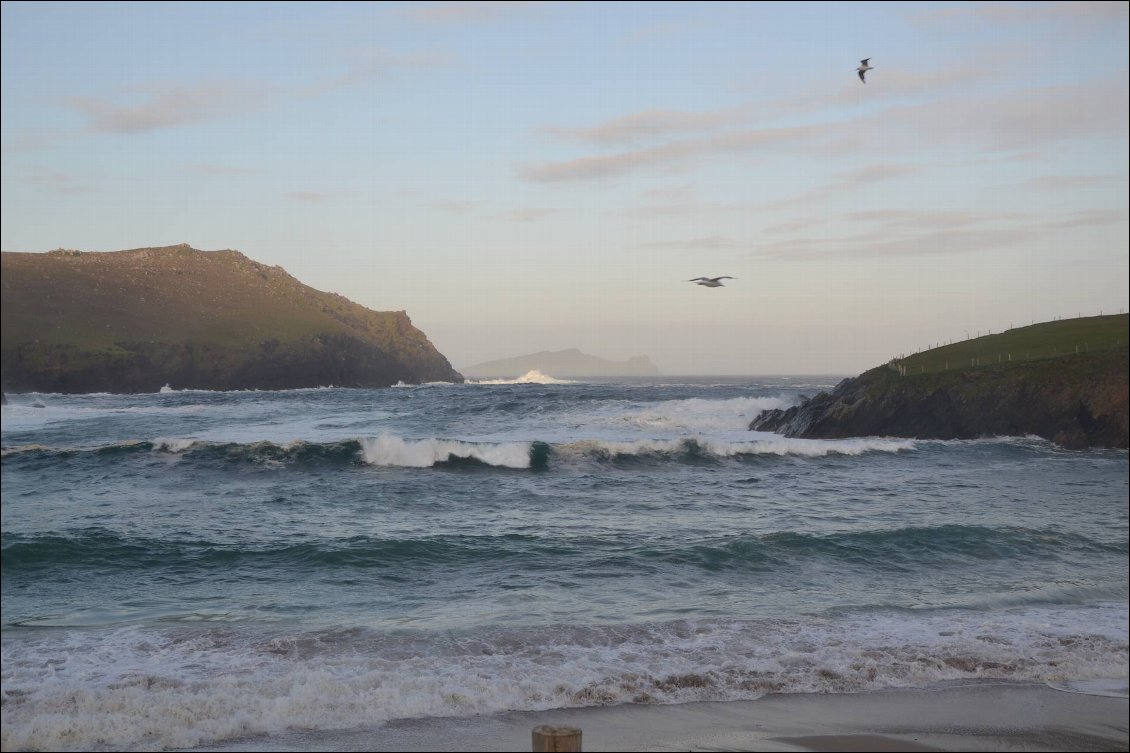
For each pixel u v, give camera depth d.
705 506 23.94
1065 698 10.12
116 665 10.58
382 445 32.44
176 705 9.23
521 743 8.49
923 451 39.78
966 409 45.94
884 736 8.80
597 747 8.30
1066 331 58.16
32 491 26.23
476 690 9.91
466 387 136.62
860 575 16.27
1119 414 42.62
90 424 49.94
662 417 53.69
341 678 10.13
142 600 14.07
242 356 142.12
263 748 8.32
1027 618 13.40
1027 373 46.28
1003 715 9.54
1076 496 27.33
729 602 14.12
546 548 17.77
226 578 15.53
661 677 10.52
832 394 50.84
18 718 8.90
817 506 24.25
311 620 12.78
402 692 9.80
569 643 11.71
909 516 22.61
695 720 9.20
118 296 141.62
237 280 178.38
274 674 10.28
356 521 21.11
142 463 31.11
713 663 11.07
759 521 21.38
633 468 32.81
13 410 64.25
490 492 26.20
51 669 10.40
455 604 13.80
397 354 193.50
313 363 157.50
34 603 13.85
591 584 15.20
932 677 10.80
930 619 13.29
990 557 17.84
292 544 17.84
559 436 44.19
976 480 31.14
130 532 19.20
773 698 9.98
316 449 32.50
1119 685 10.61
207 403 78.81
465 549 17.61
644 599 14.23
